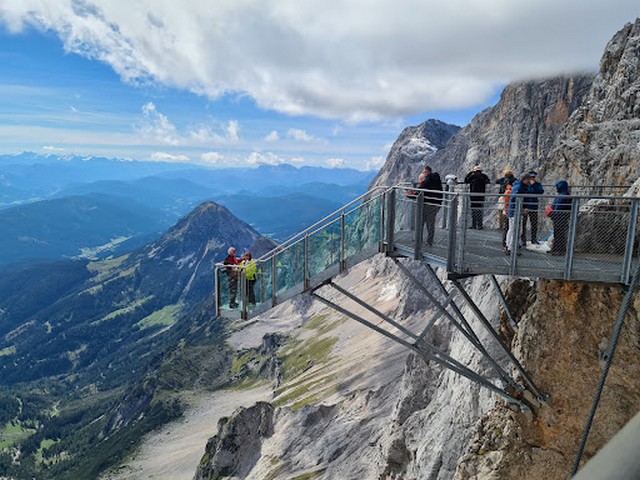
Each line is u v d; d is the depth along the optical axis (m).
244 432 116.81
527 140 143.38
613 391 16.09
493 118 164.62
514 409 18.70
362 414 91.38
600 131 36.75
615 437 2.14
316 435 95.75
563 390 17.23
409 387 52.28
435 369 50.38
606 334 16.08
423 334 18.44
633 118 38.34
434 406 40.97
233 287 21.88
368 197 18.50
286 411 110.62
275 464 95.38
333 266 19.05
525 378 17.62
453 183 21.11
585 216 15.86
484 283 34.69
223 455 115.00
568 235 14.31
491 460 19.36
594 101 49.12
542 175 40.28
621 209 16.28
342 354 174.62
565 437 17.33
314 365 187.12
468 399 30.66
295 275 20.00
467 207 14.95
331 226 19.06
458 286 15.52
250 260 22.09
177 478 171.00
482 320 16.45
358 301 19.12
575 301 16.75
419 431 41.22
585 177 35.06
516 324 21.36
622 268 14.25
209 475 115.06
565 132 50.03
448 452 31.06
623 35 49.16
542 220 19.72
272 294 20.70
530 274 14.63
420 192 16.38
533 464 18.02
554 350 17.34
